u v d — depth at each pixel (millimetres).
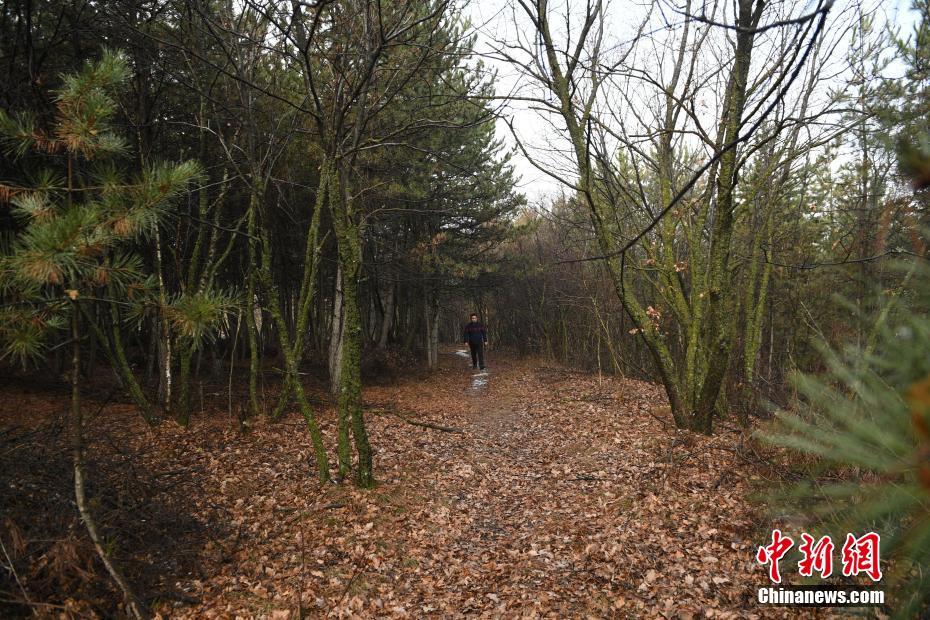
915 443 702
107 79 3402
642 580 4664
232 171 10977
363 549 5441
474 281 19594
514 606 4551
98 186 3400
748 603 4059
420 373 18344
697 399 8391
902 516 738
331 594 4715
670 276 8938
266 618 4324
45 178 3312
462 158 14977
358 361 6898
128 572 4301
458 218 17359
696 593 4352
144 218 3307
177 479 5695
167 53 8773
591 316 17875
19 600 3527
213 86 8875
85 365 12430
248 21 7777
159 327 9781
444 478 7570
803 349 7242
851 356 852
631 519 5664
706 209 8539
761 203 9109
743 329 10031
